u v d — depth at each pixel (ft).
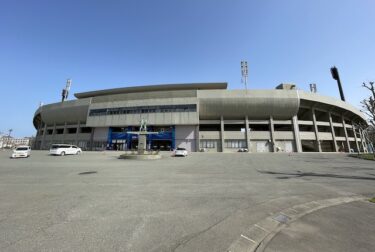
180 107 158.10
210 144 156.87
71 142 180.96
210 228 14.11
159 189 26.21
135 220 15.44
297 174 39.52
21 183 29.84
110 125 163.84
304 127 183.42
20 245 11.35
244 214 17.06
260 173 40.88
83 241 11.91
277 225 14.79
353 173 41.06
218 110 159.74
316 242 11.87
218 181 31.99
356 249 10.98
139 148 91.40
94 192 24.39
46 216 16.07
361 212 17.40
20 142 434.71
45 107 199.62
